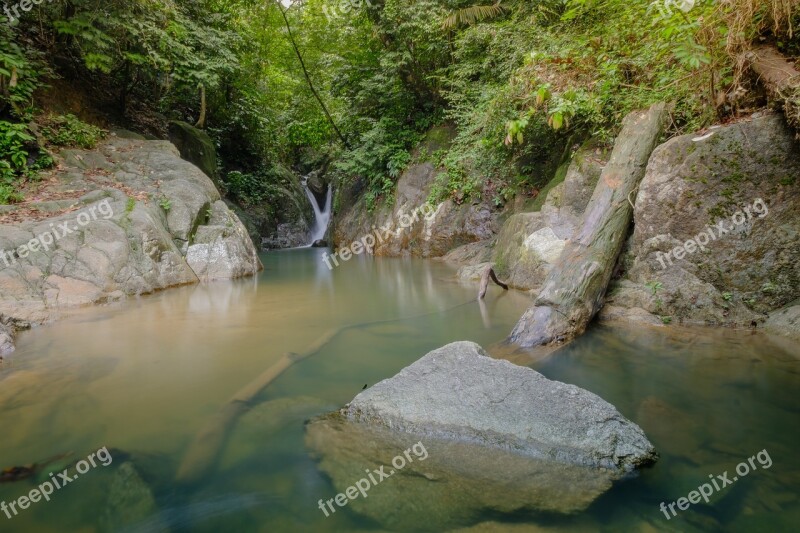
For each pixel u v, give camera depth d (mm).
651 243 4488
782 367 3150
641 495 1860
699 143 4148
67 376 3203
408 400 2516
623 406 2660
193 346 3902
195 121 13773
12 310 4535
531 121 7621
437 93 12008
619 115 5855
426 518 1757
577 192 6469
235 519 1786
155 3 8430
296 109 16453
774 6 3486
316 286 7102
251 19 13914
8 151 6828
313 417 2594
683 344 3670
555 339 3877
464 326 4566
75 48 9680
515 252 6781
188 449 2271
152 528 1739
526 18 8094
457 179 10477
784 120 3764
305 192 18609
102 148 8656
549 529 1671
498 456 2145
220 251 7828
